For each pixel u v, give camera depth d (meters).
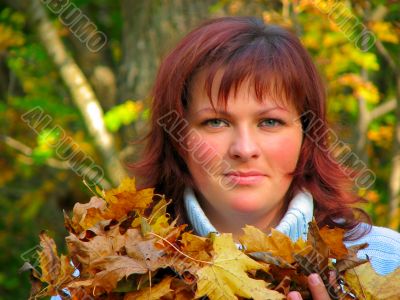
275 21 4.44
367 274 1.81
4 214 7.69
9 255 7.68
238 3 4.59
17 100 6.57
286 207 2.22
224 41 2.06
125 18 5.23
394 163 5.25
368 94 4.86
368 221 2.38
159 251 1.79
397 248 2.28
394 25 5.10
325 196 2.26
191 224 2.25
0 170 7.42
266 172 2.04
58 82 6.78
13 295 7.64
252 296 1.74
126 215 1.99
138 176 2.35
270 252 1.83
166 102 2.18
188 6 4.94
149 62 5.05
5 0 7.14
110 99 6.38
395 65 5.30
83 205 2.04
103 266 1.78
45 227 7.52
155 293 1.76
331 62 4.85
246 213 2.09
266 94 2.01
